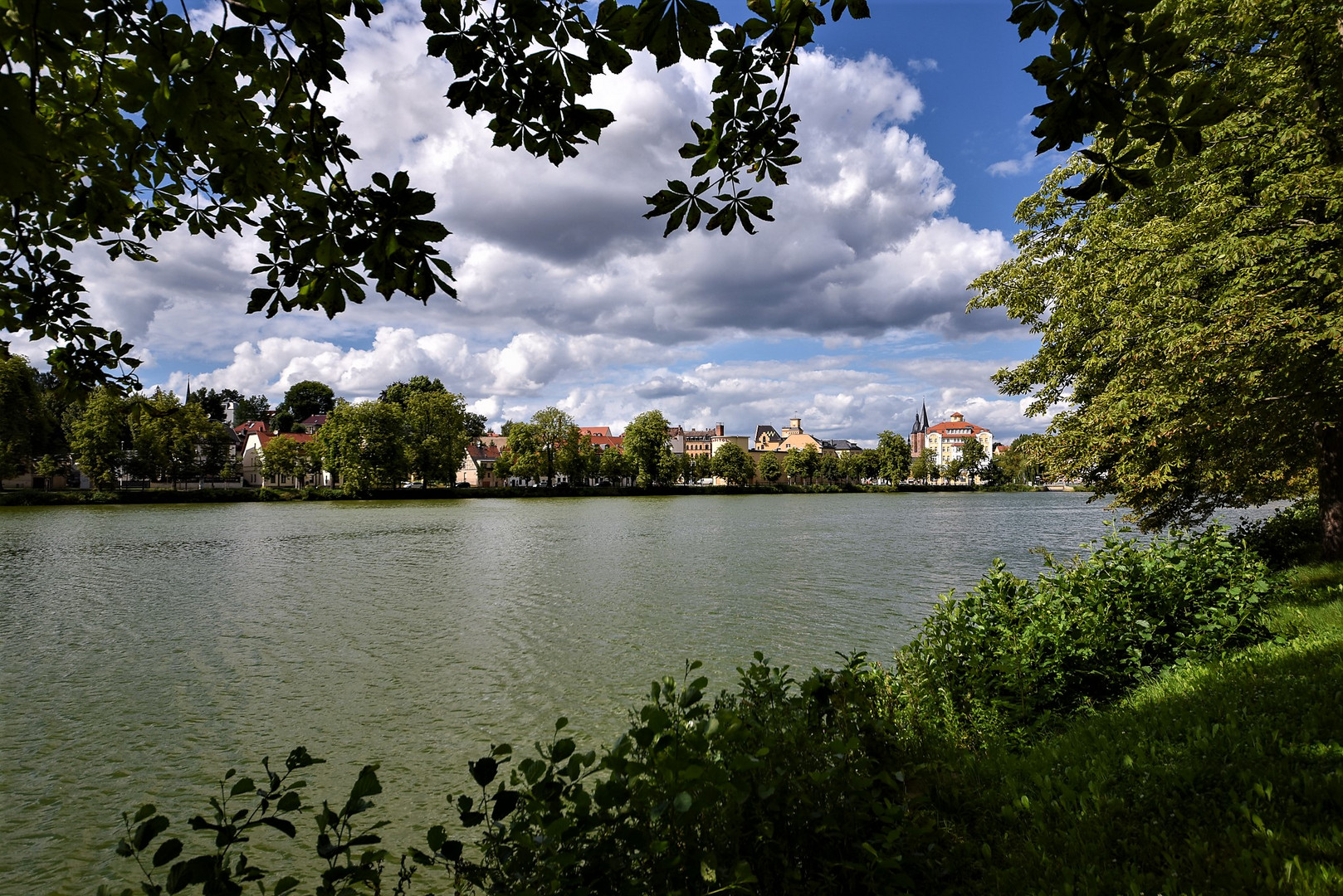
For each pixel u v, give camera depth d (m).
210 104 2.37
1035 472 18.50
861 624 17.16
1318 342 9.80
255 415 141.38
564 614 18.45
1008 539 39.84
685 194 3.24
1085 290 14.99
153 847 7.17
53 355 4.41
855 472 160.25
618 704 11.34
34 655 14.55
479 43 2.83
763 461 153.25
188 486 89.06
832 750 3.47
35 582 23.75
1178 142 2.61
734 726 3.07
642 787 2.85
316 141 2.65
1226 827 3.94
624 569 27.20
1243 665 6.80
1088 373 15.94
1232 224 11.41
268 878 6.51
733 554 32.16
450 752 9.41
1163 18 2.40
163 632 16.48
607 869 2.75
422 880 6.33
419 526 48.81
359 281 2.67
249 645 15.20
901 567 27.64
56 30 1.77
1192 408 11.91
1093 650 7.29
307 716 10.84
